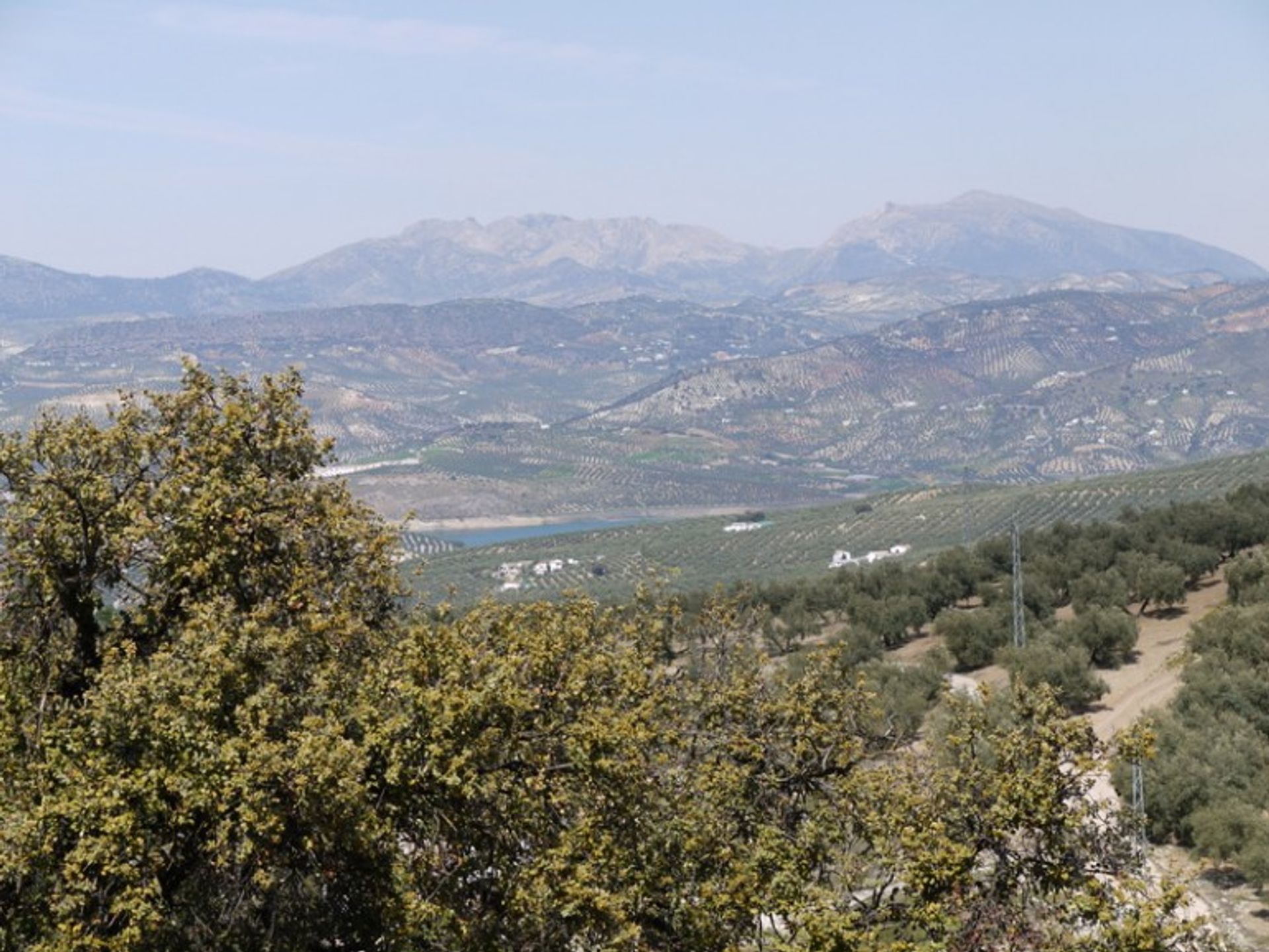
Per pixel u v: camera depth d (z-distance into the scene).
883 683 86.75
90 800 25.16
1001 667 98.00
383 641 33.31
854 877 31.77
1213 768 65.81
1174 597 109.75
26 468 33.31
